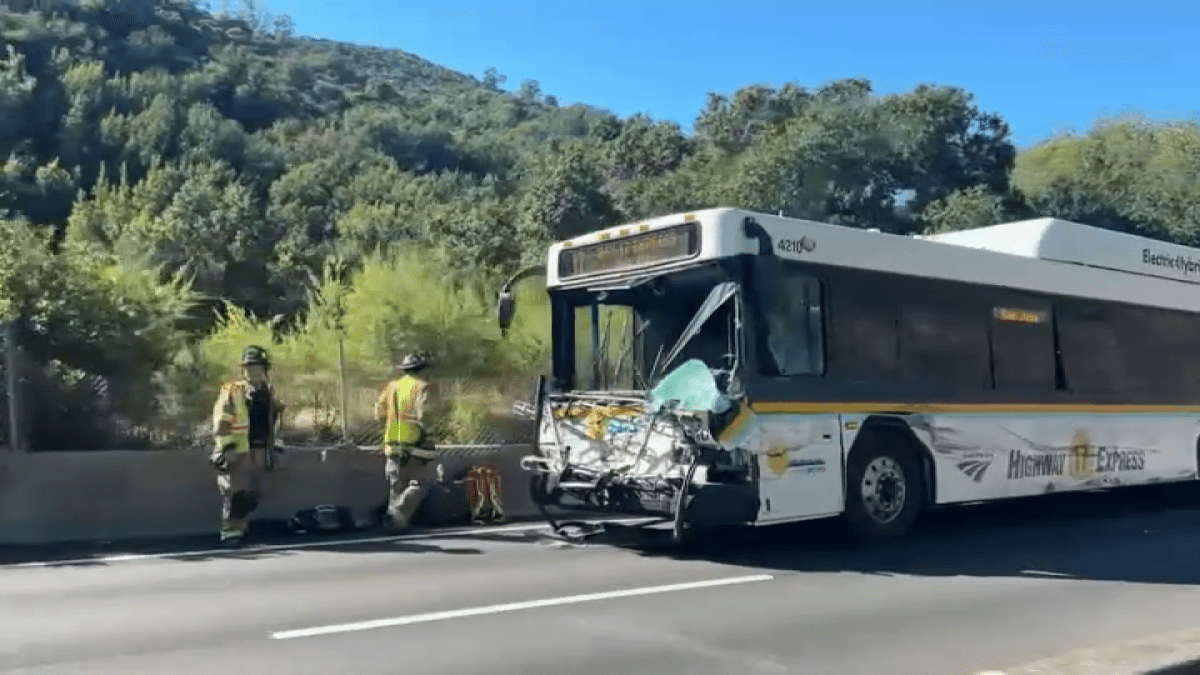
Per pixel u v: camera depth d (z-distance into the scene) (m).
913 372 10.91
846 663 6.35
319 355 16.23
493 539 11.30
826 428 10.12
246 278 38.38
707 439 9.34
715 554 10.30
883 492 10.78
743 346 9.54
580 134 123.62
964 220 42.53
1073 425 12.57
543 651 6.53
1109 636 7.13
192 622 7.24
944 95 47.72
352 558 10.02
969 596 8.44
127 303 13.27
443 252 24.36
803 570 9.48
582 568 9.49
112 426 12.58
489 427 15.91
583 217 43.41
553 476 10.58
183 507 11.44
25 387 11.75
